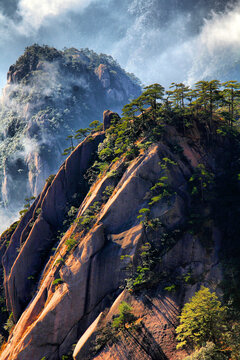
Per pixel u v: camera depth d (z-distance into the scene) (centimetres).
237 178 7256
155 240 6506
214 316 4638
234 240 6156
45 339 6669
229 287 5541
